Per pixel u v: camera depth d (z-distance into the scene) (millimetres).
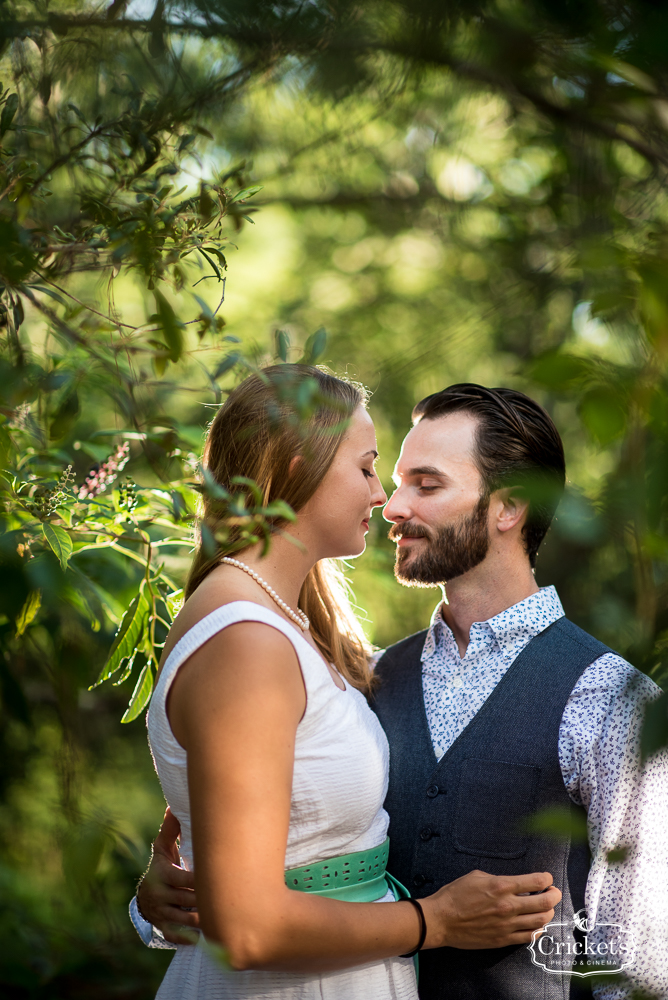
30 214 1168
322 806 1148
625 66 763
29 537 1210
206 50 1365
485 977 1336
